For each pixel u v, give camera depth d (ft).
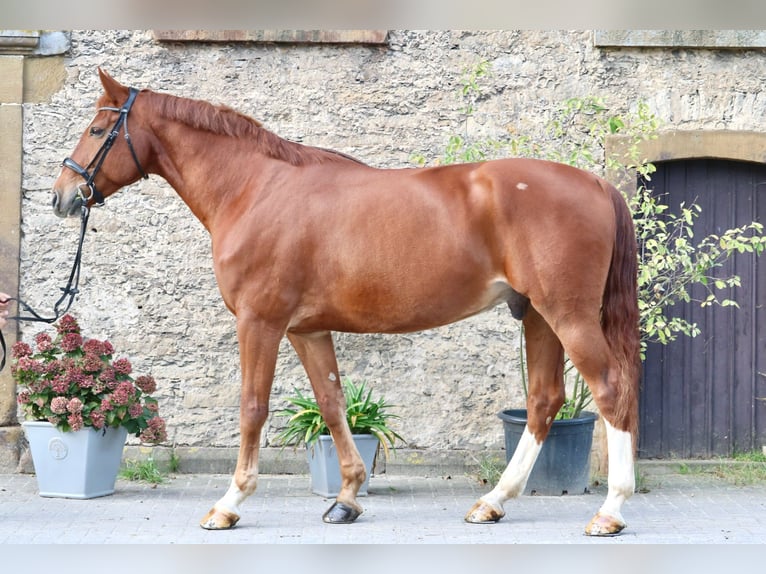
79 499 19.01
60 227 22.33
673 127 22.45
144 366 22.27
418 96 22.54
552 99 22.53
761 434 23.09
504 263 15.23
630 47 22.44
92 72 22.44
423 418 22.20
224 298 16.35
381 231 15.44
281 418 22.20
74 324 19.67
